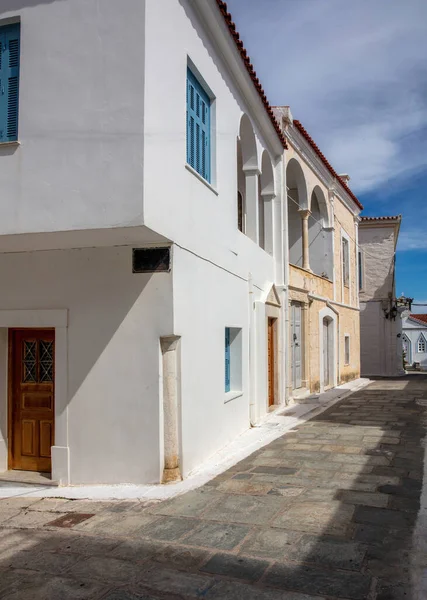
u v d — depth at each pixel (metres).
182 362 6.89
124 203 5.80
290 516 5.29
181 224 6.95
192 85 7.87
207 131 8.53
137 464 6.56
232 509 5.57
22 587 4.02
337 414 12.10
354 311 22.44
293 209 17.06
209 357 8.04
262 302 11.31
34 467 7.34
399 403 13.89
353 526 4.98
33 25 6.20
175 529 5.07
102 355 6.73
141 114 5.84
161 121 6.34
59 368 6.86
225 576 4.07
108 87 5.93
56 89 6.06
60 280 6.93
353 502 5.65
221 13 8.12
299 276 14.76
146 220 5.81
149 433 6.55
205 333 7.87
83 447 6.73
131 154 5.82
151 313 6.64
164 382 6.65
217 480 6.68
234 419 9.32
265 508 5.55
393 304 27.34
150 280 6.66
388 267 27.30
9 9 6.29
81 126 5.96
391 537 4.70
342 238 20.44
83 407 6.75
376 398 15.32
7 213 6.09
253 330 10.77
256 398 10.77
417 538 4.67
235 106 9.72
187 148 7.56
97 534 5.05
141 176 5.79
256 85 10.16
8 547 4.85
